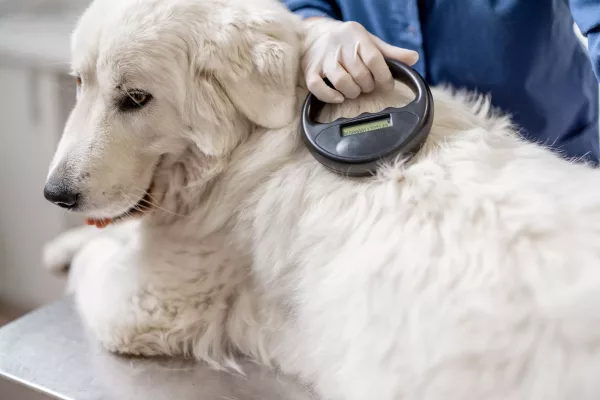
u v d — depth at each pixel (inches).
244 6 39.4
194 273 40.5
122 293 40.4
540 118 55.4
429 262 31.0
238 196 40.0
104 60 37.9
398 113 35.8
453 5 51.1
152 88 37.8
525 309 28.3
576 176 34.1
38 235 90.5
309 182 37.3
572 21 55.6
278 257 37.6
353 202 35.2
